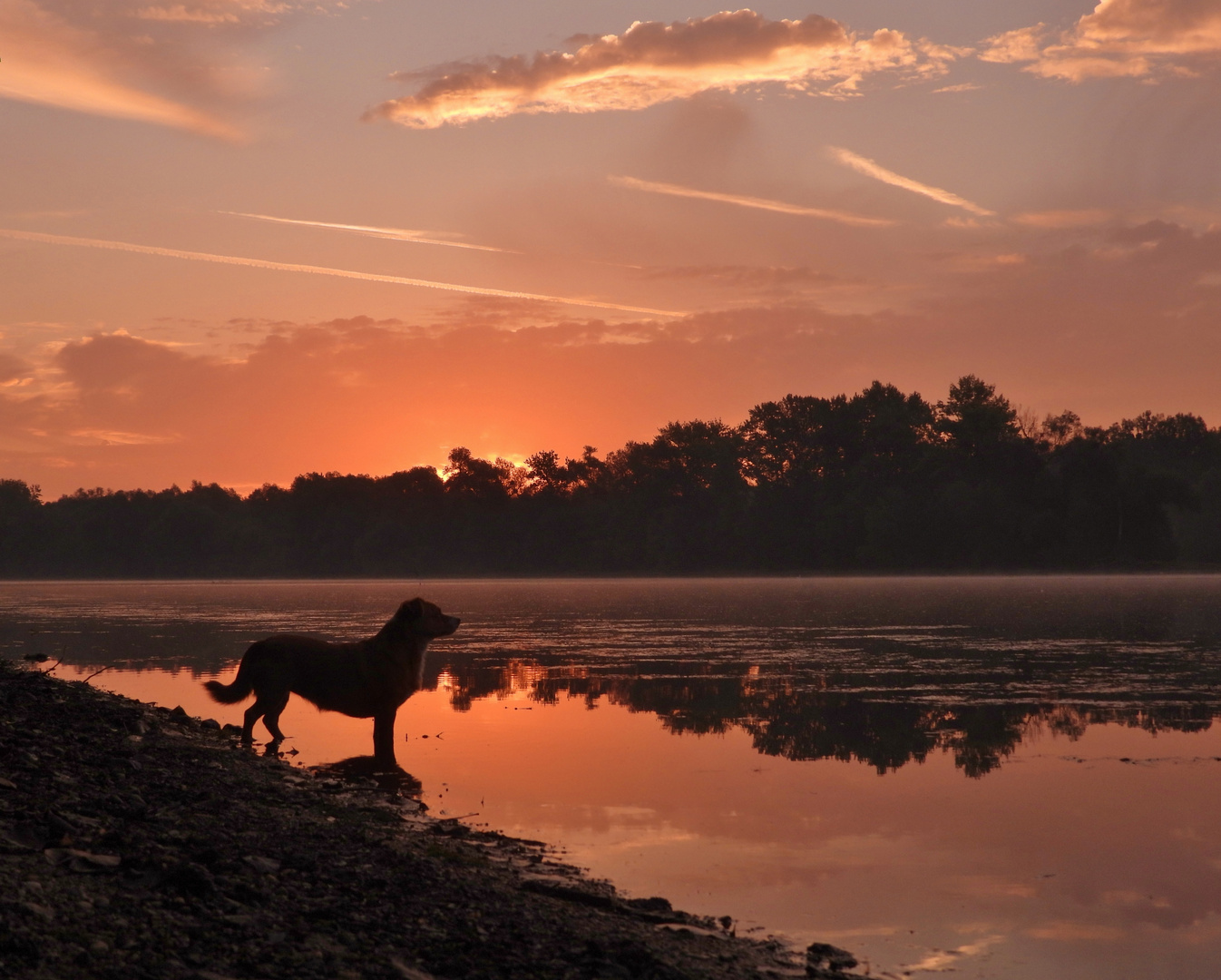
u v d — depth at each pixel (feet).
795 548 335.47
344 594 209.05
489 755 34.50
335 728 41.06
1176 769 31.30
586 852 23.02
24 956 12.75
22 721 29.01
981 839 23.99
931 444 323.78
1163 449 392.47
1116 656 63.21
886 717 41.27
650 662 63.21
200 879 16.37
